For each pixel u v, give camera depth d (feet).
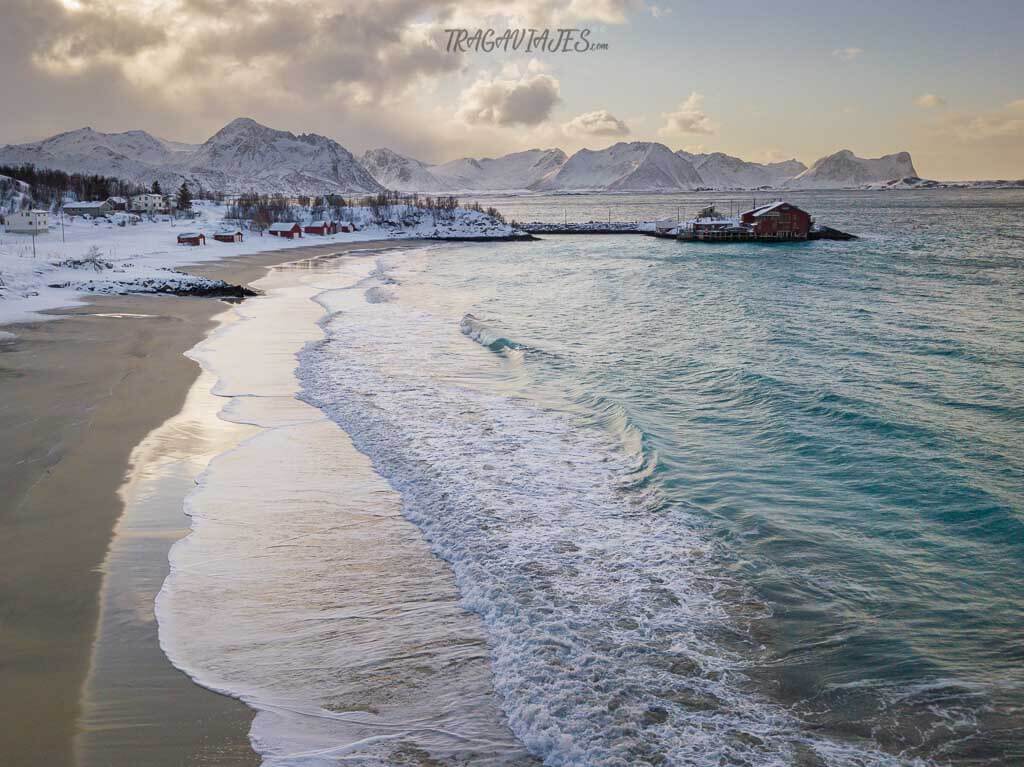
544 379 89.51
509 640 35.94
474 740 29.27
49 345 105.81
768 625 37.29
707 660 34.42
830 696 31.81
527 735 29.45
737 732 29.63
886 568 43.01
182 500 52.44
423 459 61.16
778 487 55.21
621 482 56.49
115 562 43.06
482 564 43.47
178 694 31.48
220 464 59.72
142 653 34.37
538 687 32.24
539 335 120.98
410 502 52.95
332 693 32.01
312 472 58.54
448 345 111.55
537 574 42.37
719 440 66.39
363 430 68.69
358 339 115.65
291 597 40.04
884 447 63.46
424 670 33.76
